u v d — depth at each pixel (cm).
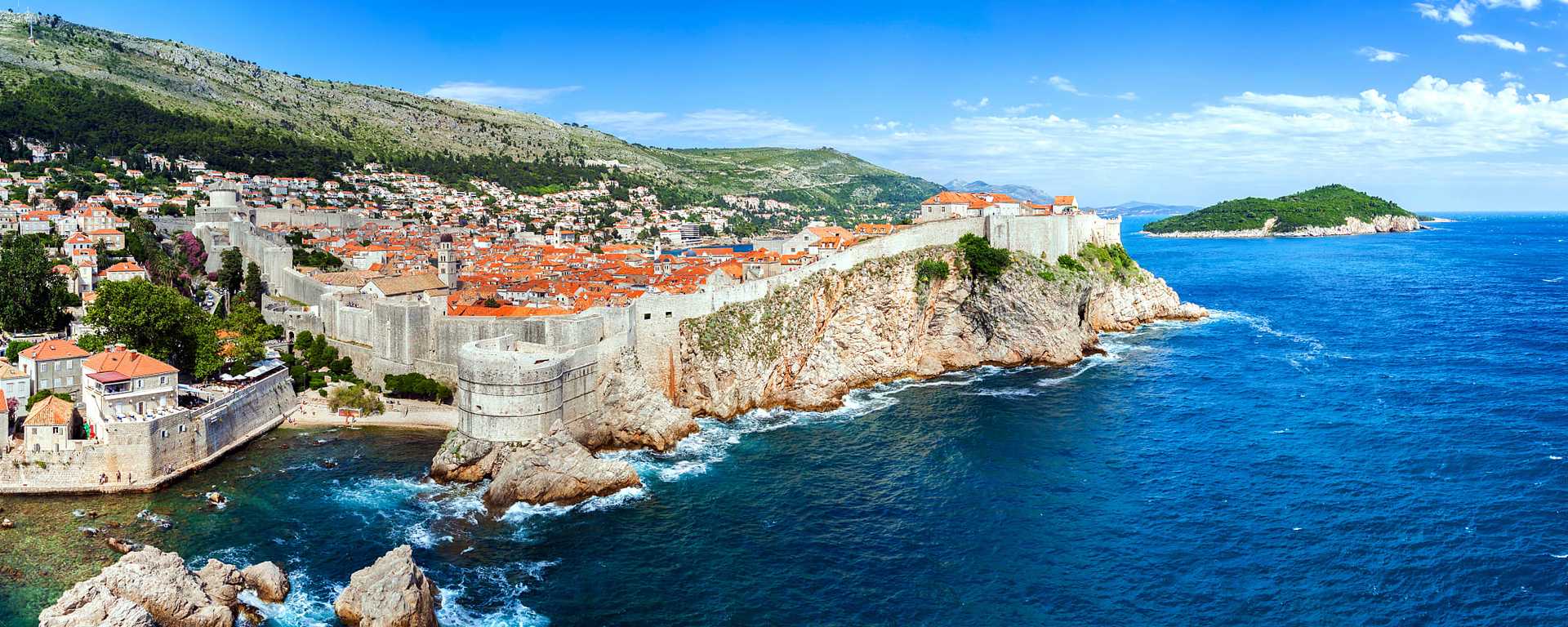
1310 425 11262
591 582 7525
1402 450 10238
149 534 8169
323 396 12238
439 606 7088
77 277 15062
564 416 10350
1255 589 7225
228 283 17225
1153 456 10281
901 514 8825
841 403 12900
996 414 12131
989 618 6925
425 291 15838
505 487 9138
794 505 9069
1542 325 18550
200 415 10000
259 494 9231
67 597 6203
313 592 7244
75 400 10669
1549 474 9356
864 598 7250
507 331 12094
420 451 10688
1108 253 19962
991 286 15350
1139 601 7119
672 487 9606
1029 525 8494
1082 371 14725
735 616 7012
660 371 12119
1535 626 6625
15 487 8969
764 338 12875
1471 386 13088
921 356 14862
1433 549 7794
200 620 6481
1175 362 15312
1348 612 6875
